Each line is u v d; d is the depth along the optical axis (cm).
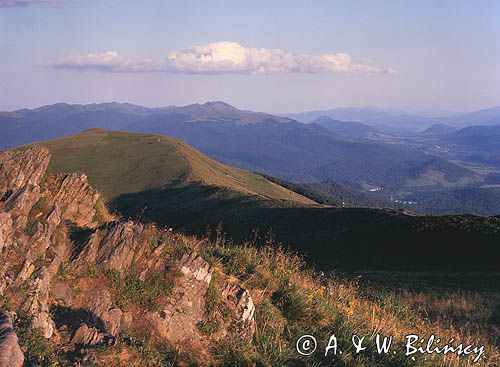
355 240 6138
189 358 741
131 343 685
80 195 1075
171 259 884
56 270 786
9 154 1031
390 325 1152
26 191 896
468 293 2462
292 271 1131
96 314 738
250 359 777
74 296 759
